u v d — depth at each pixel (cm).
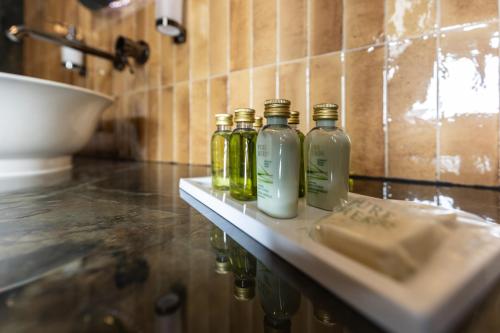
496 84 42
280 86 64
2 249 21
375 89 52
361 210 20
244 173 32
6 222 28
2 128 51
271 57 65
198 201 39
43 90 52
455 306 13
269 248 22
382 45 51
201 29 79
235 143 33
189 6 81
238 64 71
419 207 22
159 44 89
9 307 14
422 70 48
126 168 77
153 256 20
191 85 82
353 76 54
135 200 39
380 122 52
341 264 15
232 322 13
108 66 105
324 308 15
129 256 20
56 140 61
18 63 102
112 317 13
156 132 92
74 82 116
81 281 17
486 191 42
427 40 47
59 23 105
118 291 16
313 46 59
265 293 16
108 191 46
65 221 29
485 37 43
